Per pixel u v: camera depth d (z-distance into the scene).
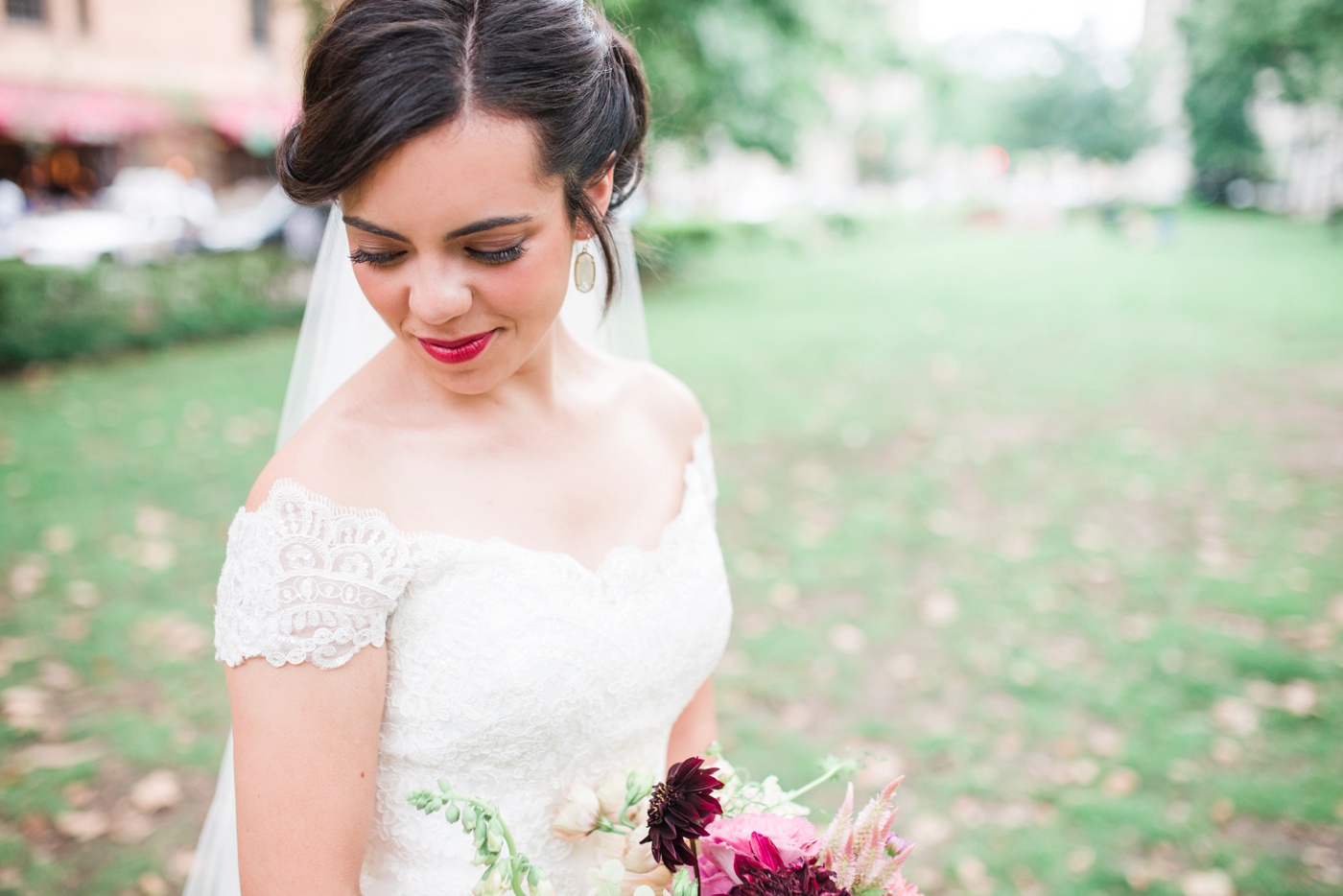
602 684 1.19
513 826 1.18
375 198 0.97
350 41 0.93
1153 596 4.90
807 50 16.00
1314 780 3.47
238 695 1.01
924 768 3.58
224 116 22.17
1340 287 16.80
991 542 5.62
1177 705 3.94
